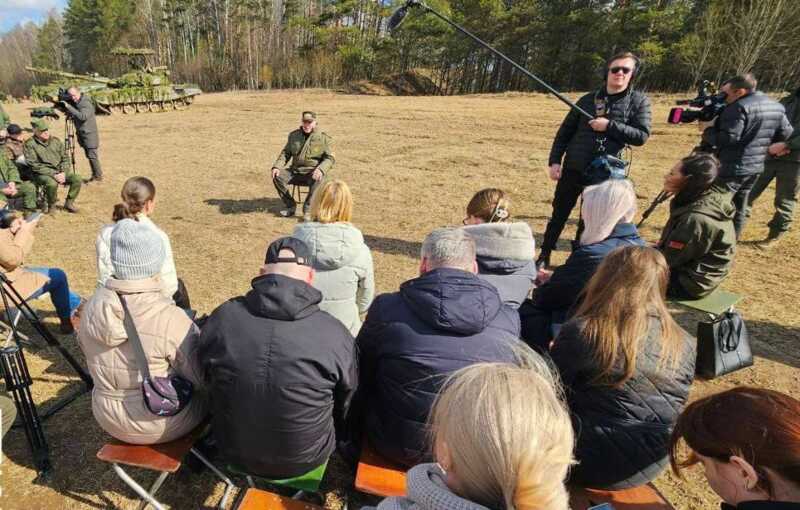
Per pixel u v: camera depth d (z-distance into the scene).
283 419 1.56
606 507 1.42
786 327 3.39
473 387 0.80
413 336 1.61
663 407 1.58
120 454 1.78
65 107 7.29
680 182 2.68
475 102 18.83
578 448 1.65
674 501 2.08
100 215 6.08
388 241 5.11
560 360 1.65
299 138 5.68
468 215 2.68
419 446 1.65
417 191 7.03
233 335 1.56
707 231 2.59
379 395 1.71
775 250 4.65
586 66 31.78
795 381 2.83
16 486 2.10
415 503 0.85
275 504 1.58
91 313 1.67
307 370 1.54
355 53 41.06
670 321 1.58
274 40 46.72
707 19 24.16
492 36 35.03
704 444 1.07
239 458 1.70
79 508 2.01
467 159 9.00
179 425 1.79
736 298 2.82
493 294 1.62
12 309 3.26
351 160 9.05
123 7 55.09
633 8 28.88
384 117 14.70
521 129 12.12
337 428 1.92
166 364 1.74
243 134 12.45
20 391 2.11
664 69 26.86
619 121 3.42
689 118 4.09
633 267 1.59
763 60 22.91
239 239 5.18
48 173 5.82
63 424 2.47
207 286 4.07
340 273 2.39
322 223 2.42
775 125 3.93
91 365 1.74
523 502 0.71
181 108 20.06
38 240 5.13
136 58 20.78
